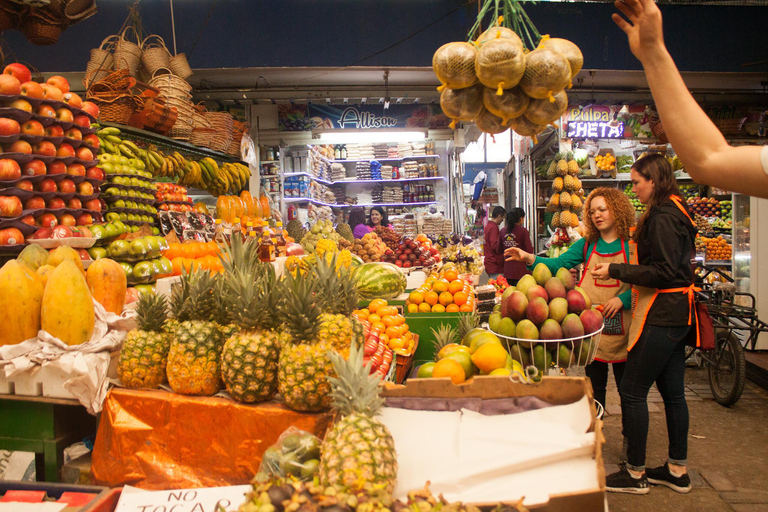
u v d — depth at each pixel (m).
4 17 3.49
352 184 10.91
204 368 1.68
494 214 7.21
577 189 6.65
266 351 1.61
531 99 1.98
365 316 3.02
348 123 8.91
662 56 1.02
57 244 2.52
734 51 5.98
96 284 2.25
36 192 2.65
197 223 4.22
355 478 1.13
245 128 6.55
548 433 1.36
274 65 5.82
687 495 3.01
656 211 2.83
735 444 3.72
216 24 5.74
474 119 2.17
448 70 1.91
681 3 5.76
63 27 3.75
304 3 5.83
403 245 6.45
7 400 1.95
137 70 4.70
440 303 3.62
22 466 2.30
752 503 2.91
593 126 7.54
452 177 10.45
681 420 3.00
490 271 6.97
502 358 1.88
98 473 1.75
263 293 1.67
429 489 1.25
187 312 1.80
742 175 0.98
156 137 4.34
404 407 1.52
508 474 1.29
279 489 1.06
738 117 7.84
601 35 5.94
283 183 8.80
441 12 5.89
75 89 6.65
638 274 2.75
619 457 3.47
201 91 7.23
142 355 1.76
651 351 2.85
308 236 6.34
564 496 1.16
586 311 2.15
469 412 1.49
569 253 3.37
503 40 1.83
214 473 1.65
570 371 5.04
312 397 1.53
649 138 7.62
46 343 1.91
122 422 1.72
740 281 6.31
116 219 3.34
